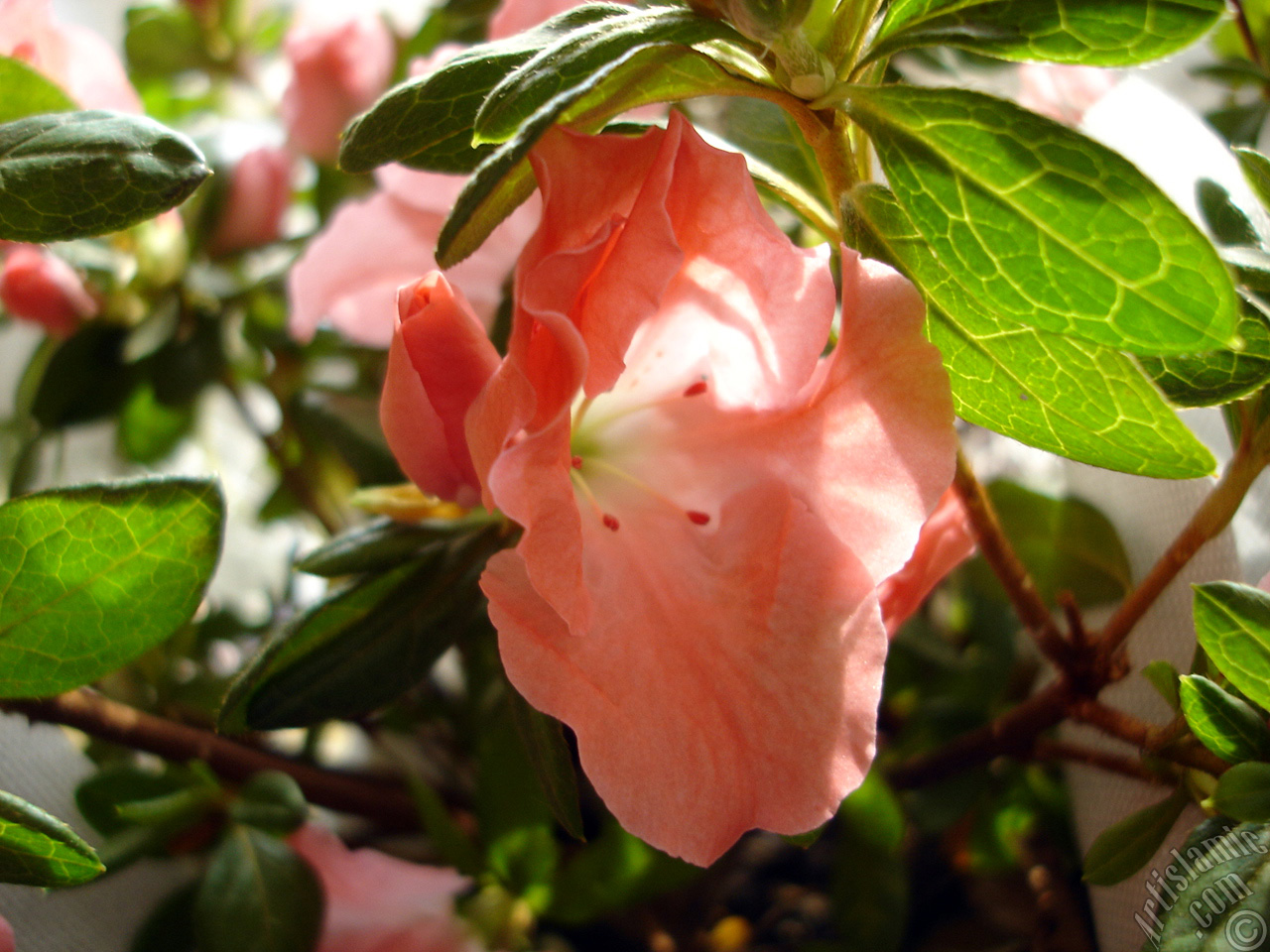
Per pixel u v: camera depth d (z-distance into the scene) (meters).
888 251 0.13
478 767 0.19
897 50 0.12
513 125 0.12
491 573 0.12
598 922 0.20
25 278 0.20
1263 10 0.18
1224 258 0.13
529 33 0.13
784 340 0.13
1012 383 0.13
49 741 0.19
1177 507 0.16
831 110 0.13
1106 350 0.12
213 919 0.17
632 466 0.14
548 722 0.13
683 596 0.13
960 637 0.22
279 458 0.22
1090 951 0.18
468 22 0.21
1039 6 0.12
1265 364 0.13
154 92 0.26
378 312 0.19
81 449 0.26
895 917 0.18
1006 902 0.21
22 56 0.17
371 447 0.19
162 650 0.21
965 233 0.12
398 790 0.19
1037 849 0.19
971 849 0.20
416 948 0.17
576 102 0.12
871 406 0.12
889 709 0.21
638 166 0.12
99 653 0.13
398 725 0.21
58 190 0.13
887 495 0.12
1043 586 0.18
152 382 0.21
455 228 0.11
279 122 0.25
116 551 0.13
